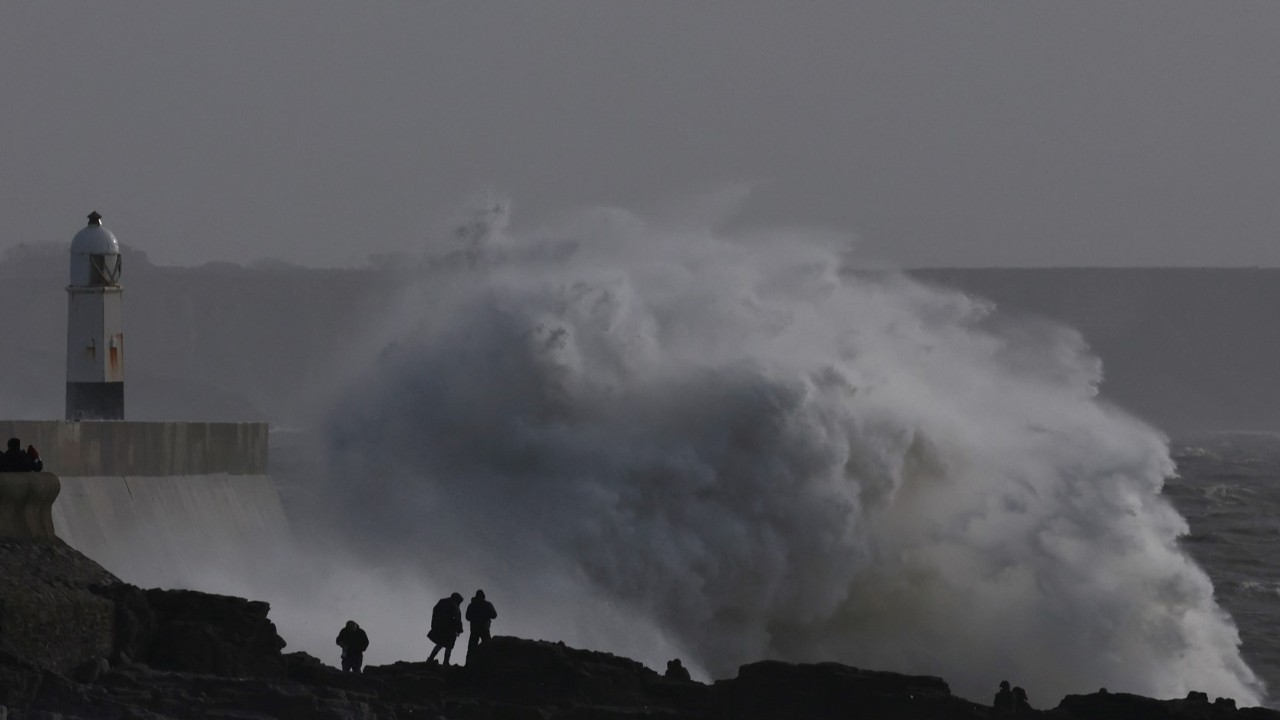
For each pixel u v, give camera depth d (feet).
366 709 211.20
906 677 232.73
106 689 206.08
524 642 237.45
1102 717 234.79
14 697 198.39
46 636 209.97
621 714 225.15
